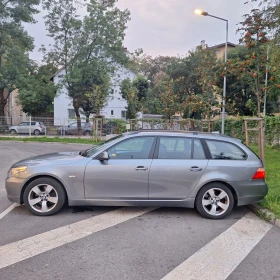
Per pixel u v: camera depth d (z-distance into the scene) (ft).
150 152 17.38
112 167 16.89
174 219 16.97
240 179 17.21
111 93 109.81
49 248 12.85
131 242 13.66
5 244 13.16
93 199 17.02
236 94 87.56
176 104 90.43
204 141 17.79
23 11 86.22
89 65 95.30
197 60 98.99
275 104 85.46
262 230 15.56
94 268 11.23
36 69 104.73
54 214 17.17
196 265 11.63
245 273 11.11
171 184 17.03
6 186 17.26
